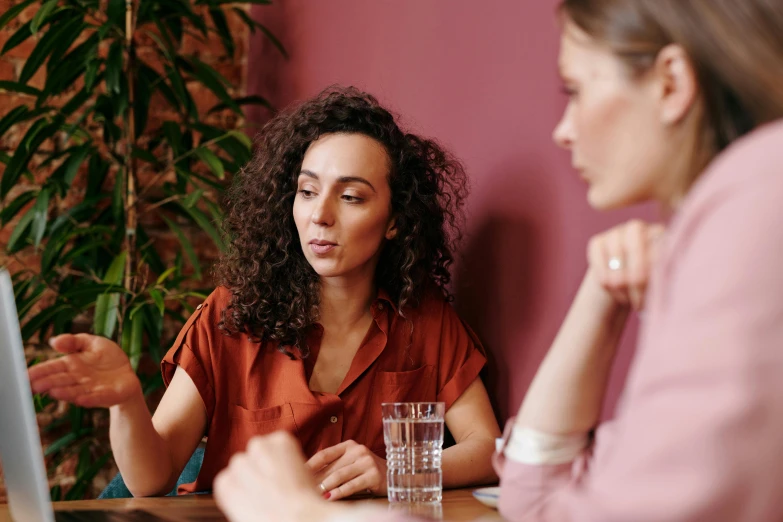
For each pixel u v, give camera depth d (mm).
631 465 584
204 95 3197
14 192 2896
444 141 2182
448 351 1936
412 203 1928
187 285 3102
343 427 1823
